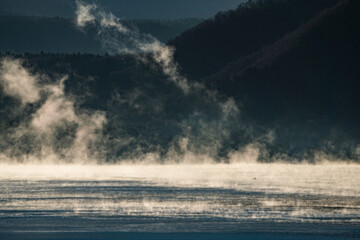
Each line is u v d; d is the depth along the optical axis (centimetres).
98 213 5309
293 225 4628
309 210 5588
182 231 4309
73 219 4900
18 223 4647
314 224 4681
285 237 4103
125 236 4084
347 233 4250
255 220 4906
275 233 4247
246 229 4409
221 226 4556
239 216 5153
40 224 4591
